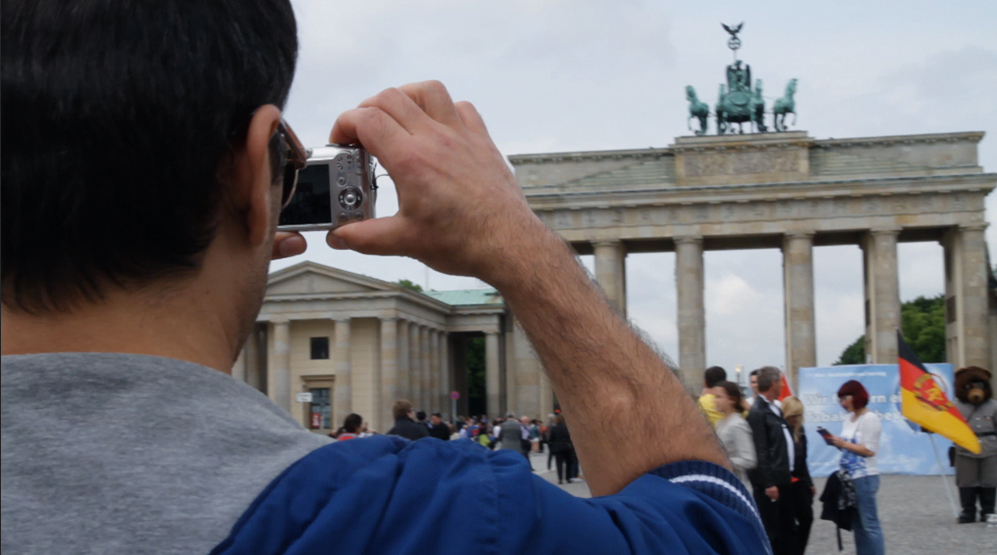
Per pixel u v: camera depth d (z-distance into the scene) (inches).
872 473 774.5
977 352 3607.3
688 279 3779.5
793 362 3693.4
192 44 76.9
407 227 93.4
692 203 3779.5
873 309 3705.7
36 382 71.7
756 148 3801.7
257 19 82.6
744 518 92.2
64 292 75.5
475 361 6747.1
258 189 81.7
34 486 68.6
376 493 73.1
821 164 3801.7
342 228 95.2
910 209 3681.1
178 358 78.9
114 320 77.1
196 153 76.5
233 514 70.2
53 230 73.9
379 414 4252.0
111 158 73.7
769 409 706.2
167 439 72.2
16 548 66.1
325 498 72.3
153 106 74.4
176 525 68.5
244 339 88.5
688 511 87.2
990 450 1176.8
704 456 96.7
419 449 79.0
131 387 73.4
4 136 73.0
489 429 3779.5
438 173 92.7
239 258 84.0
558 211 3875.5
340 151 101.0
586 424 97.7
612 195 3816.4
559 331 97.1
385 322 4168.3
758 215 3767.2
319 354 4328.3
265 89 82.0
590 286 100.6
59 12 73.6
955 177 3627.0
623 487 95.5
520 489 75.2
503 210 95.8
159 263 77.8
